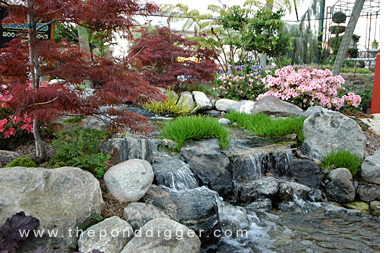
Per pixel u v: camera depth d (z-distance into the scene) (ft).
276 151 14.51
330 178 13.74
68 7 8.32
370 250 9.43
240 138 17.25
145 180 9.52
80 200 7.94
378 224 11.25
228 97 29.63
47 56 9.77
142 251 7.09
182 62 28.91
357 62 39.01
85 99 9.22
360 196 13.37
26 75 9.93
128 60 10.11
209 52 31.37
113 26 9.89
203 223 9.14
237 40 35.32
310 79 21.50
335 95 21.33
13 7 8.36
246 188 12.50
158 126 20.15
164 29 28.89
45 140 13.29
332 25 37.81
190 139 15.12
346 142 15.28
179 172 11.52
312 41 41.09
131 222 8.27
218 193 12.19
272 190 12.61
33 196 7.55
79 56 10.32
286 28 42.57
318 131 15.61
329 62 38.42
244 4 37.60
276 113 21.03
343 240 10.03
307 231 10.61
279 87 23.25
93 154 9.89
